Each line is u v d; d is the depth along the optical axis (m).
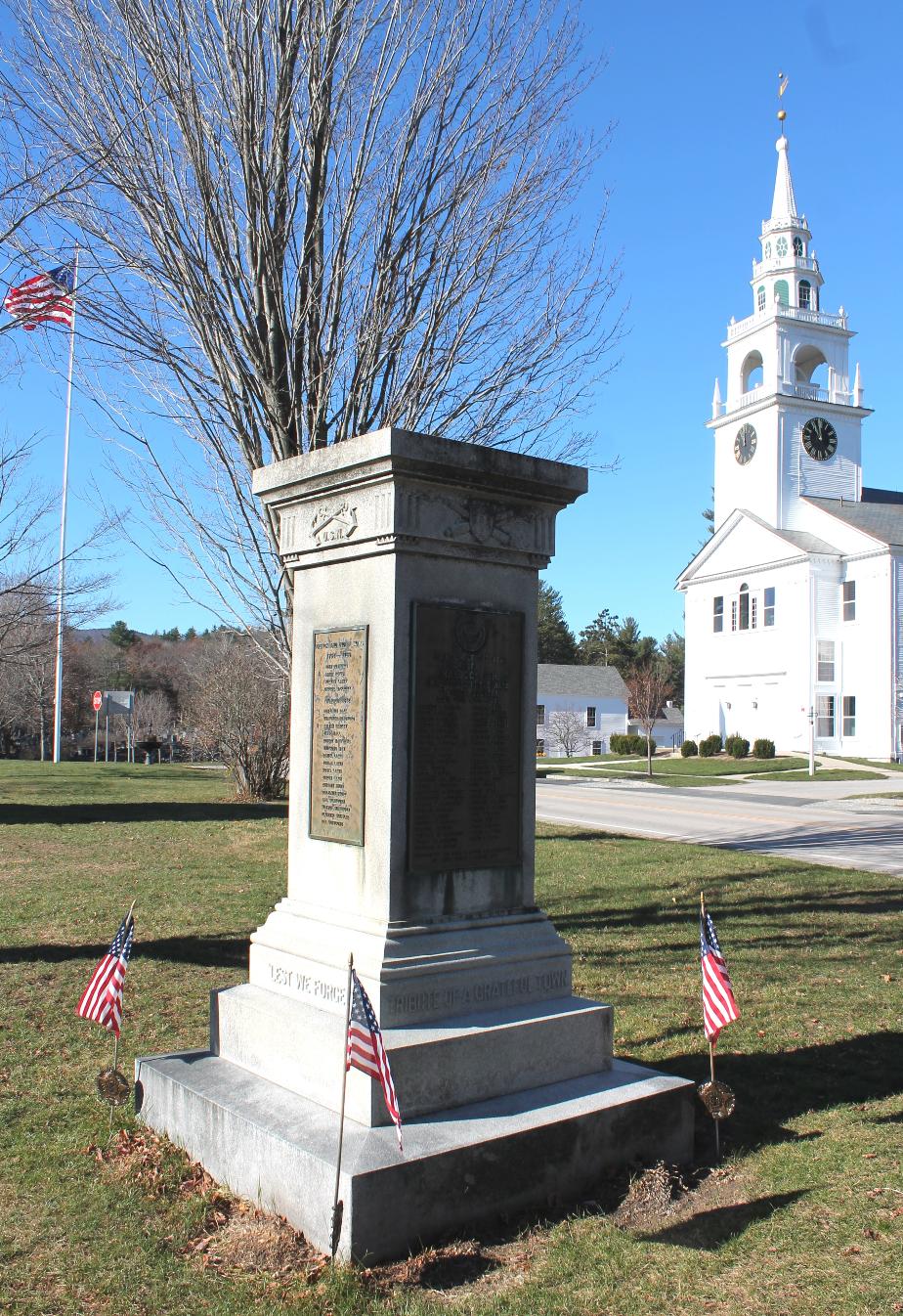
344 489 5.16
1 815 19.66
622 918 10.70
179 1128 4.95
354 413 9.63
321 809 5.25
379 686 4.91
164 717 65.06
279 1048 4.93
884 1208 4.38
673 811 25.00
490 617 5.23
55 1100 5.64
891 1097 5.75
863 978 8.30
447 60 9.31
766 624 46.84
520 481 5.24
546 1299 3.69
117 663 74.31
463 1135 4.26
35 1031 6.77
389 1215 3.96
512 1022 4.80
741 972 8.48
